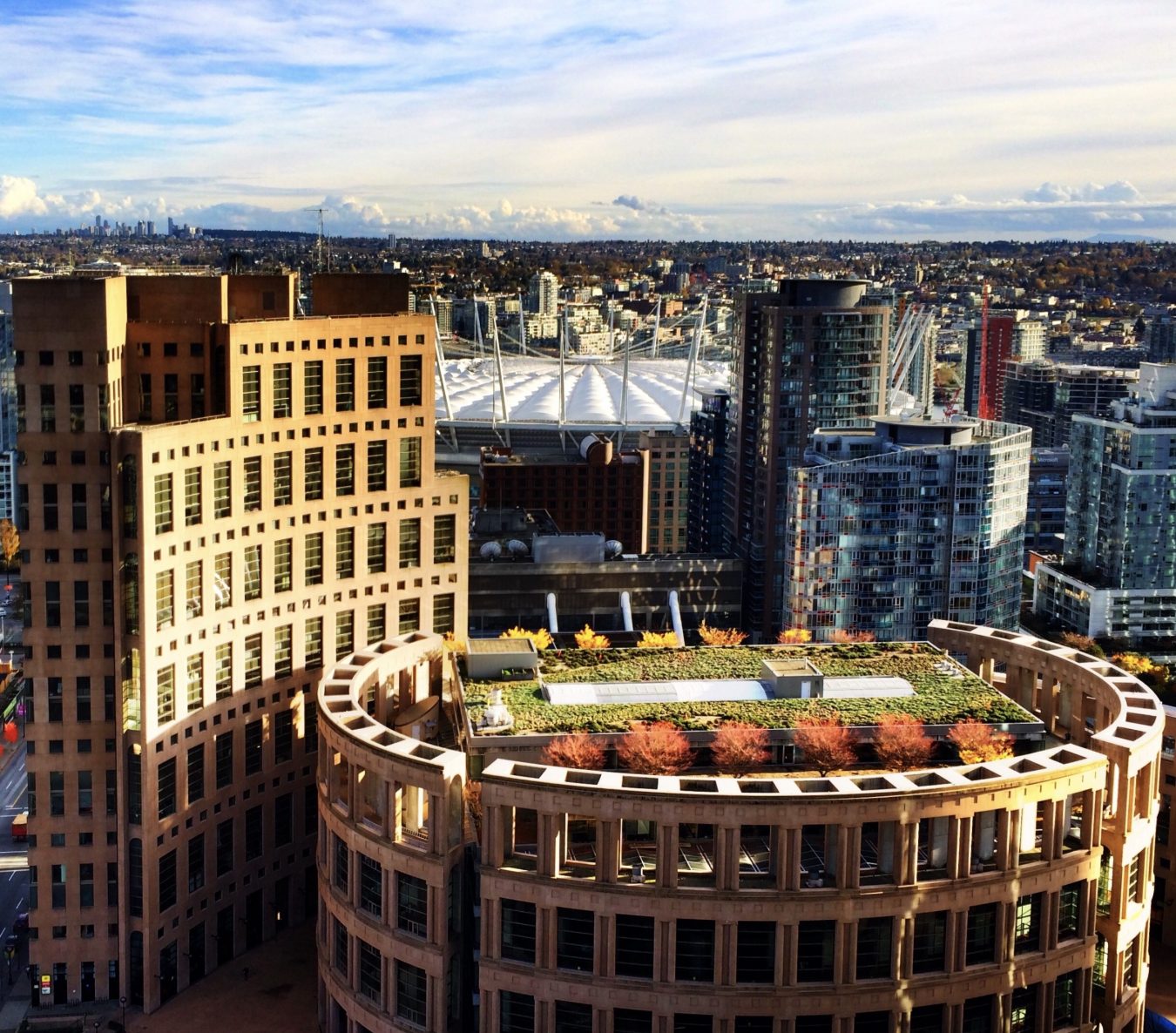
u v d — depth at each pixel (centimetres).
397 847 13362
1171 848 18338
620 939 12656
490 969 13000
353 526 17988
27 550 15438
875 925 12662
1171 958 18100
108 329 15238
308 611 17700
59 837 15975
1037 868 13025
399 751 13338
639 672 16212
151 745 15775
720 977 12538
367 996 14062
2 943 18800
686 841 13662
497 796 12656
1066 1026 13662
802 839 13825
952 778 12788
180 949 16488
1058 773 12912
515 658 16000
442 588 19038
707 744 14412
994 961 13075
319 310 19600
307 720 17912
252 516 16800
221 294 17238
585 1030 12862
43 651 15625
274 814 17675
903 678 16088
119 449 15250
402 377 18188
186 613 16088
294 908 18088
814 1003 12606
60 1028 15712
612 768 14275
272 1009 16100
